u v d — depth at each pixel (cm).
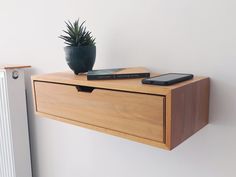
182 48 80
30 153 140
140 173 98
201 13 75
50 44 116
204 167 82
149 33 86
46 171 135
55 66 117
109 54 98
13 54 136
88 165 115
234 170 76
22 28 127
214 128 78
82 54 85
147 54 88
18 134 130
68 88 81
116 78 75
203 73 77
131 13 89
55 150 128
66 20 108
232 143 76
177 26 80
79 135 116
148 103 62
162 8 82
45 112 90
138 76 76
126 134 68
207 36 75
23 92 130
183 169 86
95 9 98
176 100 60
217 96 76
